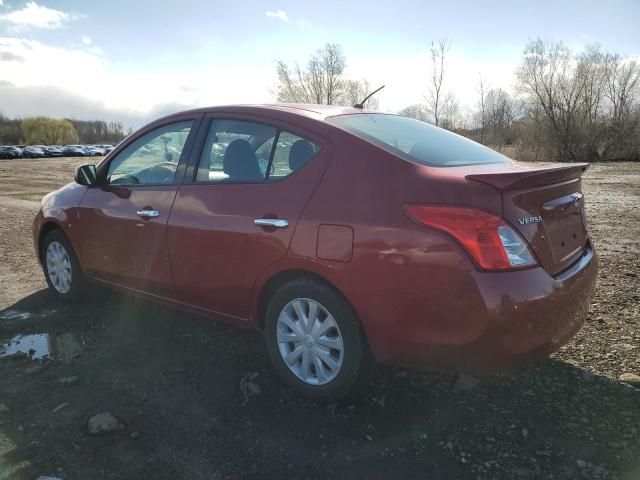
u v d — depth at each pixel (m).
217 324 4.05
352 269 2.60
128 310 4.38
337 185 2.73
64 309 4.43
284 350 3.01
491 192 2.37
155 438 2.59
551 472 2.31
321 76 38.16
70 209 4.23
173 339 3.78
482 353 2.36
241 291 3.13
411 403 2.88
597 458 2.40
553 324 2.48
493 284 2.30
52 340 3.79
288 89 38.28
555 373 3.17
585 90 36.47
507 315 2.30
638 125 35.34
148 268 3.66
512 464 2.37
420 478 2.29
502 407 2.82
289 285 2.89
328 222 2.68
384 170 2.64
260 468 2.37
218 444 2.54
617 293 4.63
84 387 3.10
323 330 2.82
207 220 3.21
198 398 2.97
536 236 2.47
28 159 54.91
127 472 2.34
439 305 2.39
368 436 2.59
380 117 3.42
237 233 3.05
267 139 3.13
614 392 2.94
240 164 3.20
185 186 3.43
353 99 38.69
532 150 38.56
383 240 2.50
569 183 2.84
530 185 2.48
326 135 2.89
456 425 2.67
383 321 2.56
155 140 3.79
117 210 3.81
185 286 3.43
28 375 3.24
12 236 7.82
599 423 2.66
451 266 2.35
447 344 2.41
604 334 3.72
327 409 2.83
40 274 5.54
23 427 2.68
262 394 3.00
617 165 28.88
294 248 2.79
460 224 2.35
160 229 3.49
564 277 2.62
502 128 44.56
